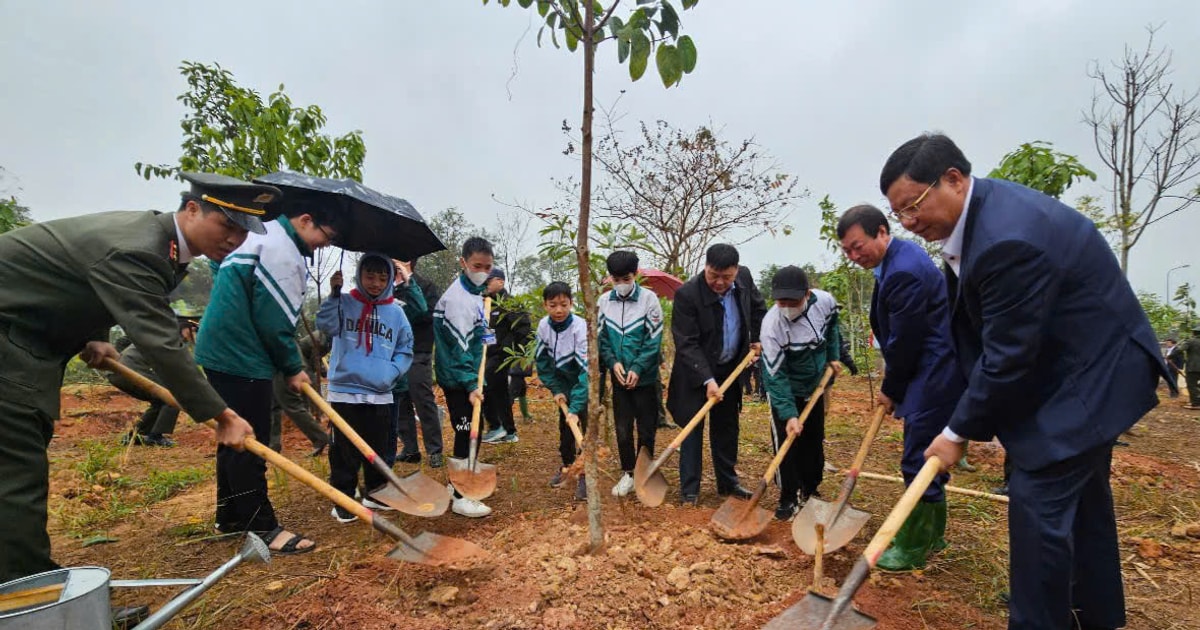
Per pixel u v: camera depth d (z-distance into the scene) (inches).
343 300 155.1
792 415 154.8
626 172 387.5
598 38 104.4
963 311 98.2
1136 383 81.0
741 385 176.7
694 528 141.1
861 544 140.2
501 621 97.7
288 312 134.0
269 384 137.3
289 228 138.2
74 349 102.2
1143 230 358.0
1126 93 360.5
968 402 86.4
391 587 112.0
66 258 95.3
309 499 177.2
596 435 121.0
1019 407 85.6
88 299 98.0
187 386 101.3
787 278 154.5
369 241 166.7
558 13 103.3
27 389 93.0
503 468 214.7
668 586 107.8
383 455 161.5
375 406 157.3
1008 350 81.7
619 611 101.7
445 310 177.8
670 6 93.6
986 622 105.0
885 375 134.6
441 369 179.9
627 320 177.8
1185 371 433.4
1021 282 80.7
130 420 339.3
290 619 101.5
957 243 92.4
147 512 167.6
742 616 102.8
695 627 99.0
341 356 154.3
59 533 152.8
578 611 100.9
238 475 133.3
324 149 209.8
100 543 144.2
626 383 173.6
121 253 96.5
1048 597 82.5
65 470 213.5
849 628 81.5
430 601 106.3
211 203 102.7
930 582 121.3
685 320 171.8
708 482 200.7
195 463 228.2
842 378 534.6
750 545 137.6
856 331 359.6
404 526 152.8
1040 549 82.6
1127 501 173.5
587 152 108.3
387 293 158.6
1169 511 162.7
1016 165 201.8
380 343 157.2
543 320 191.6
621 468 182.2
